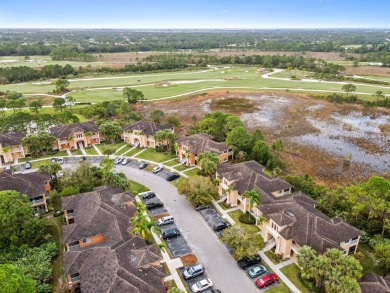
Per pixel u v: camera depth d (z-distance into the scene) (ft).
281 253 182.50
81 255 163.22
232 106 519.60
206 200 220.84
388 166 311.27
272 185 226.79
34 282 138.92
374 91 595.47
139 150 329.72
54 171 253.44
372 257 184.55
